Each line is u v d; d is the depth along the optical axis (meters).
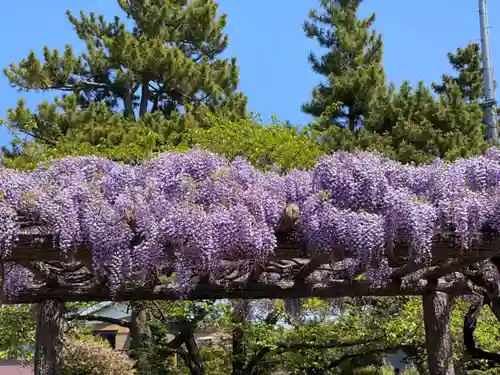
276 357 7.91
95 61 13.17
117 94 13.87
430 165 4.15
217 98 12.85
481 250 3.96
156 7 13.70
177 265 3.78
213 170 4.03
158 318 8.03
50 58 12.86
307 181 3.98
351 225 3.79
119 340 14.42
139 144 10.09
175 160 4.05
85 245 3.82
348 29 14.60
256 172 4.07
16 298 4.53
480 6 9.43
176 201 3.89
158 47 12.76
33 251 3.79
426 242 3.80
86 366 8.25
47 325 4.64
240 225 3.77
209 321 7.79
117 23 13.89
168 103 14.03
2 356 7.53
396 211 3.84
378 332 7.42
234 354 7.83
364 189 3.87
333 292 4.64
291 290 4.60
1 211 3.69
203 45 14.62
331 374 8.18
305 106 13.82
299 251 3.93
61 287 4.56
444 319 5.15
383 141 11.36
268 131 7.93
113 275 3.78
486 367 7.42
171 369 8.32
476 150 10.47
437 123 11.61
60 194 3.83
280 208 3.87
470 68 15.91
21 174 3.99
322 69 14.66
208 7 13.88
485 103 9.42
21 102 11.20
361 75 13.19
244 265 4.21
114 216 3.83
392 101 12.02
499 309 4.85
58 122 11.43
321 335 7.50
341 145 11.58
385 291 4.73
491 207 3.89
